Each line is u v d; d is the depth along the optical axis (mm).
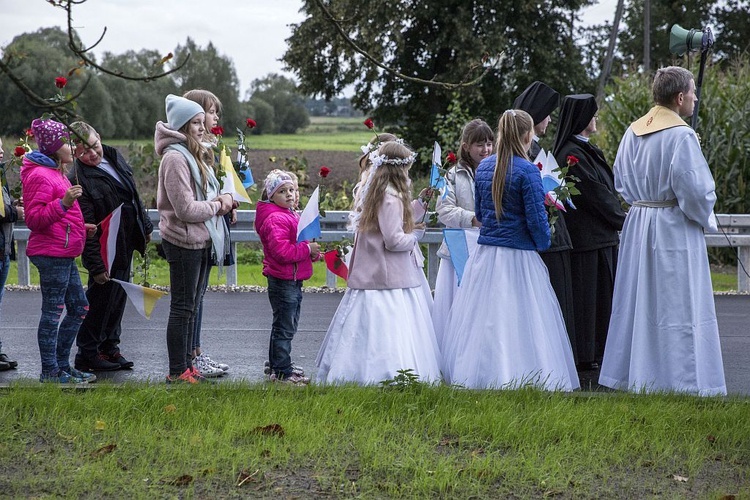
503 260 6070
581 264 6953
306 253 6281
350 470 4500
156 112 50938
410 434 5012
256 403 5367
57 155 6125
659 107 6133
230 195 6293
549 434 4957
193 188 6105
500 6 31297
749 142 15367
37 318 9766
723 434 4992
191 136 6102
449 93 30438
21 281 12312
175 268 6113
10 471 4461
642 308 6086
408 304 6164
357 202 6340
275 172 6402
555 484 4316
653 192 6086
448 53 32719
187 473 4406
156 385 5695
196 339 6840
